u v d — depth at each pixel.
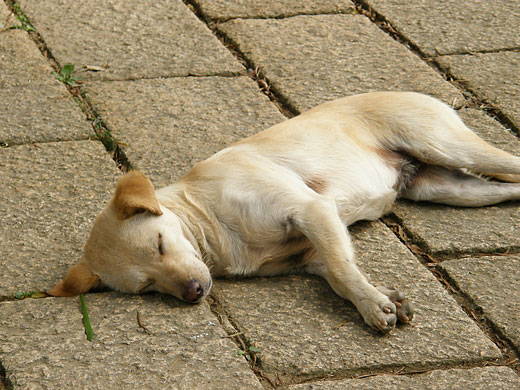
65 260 4.33
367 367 3.48
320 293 4.01
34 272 4.24
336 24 7.17
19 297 4.04
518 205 4.73
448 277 4.12
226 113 5.82
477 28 7.02
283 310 3.88
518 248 4.33
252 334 3.71
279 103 6.01
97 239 4.01
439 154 4.71
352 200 4.52
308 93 6.04
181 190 4.29
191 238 4.15
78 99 6.05
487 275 4.11
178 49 6.75
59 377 3.46
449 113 4.88
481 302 3.90
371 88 6.09
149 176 5.07
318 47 6.75
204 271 3.93
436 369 3.49
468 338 3.65
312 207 4.08
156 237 3.93
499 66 6.37
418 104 4.85
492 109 5.77
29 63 6.53
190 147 5.39
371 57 6.57
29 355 3.60
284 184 4.20
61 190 4.97
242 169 4.28
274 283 4.15
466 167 4.71
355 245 4.38
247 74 6.43
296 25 7.16
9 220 4.68
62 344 3.66
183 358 3.56
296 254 4.23
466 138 4.73
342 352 3.57
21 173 5.14
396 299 3.72
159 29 7.10
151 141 5.48
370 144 4.78
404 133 4.77
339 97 5.97
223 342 3.66
